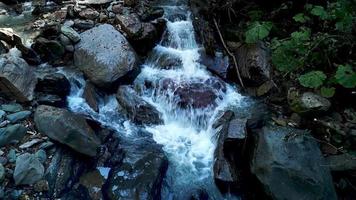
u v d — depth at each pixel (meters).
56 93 3.05
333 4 3.24
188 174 2.75
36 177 2.38
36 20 3.89
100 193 2.45
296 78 3.24
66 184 2.45
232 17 3.88
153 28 3.66
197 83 3.37
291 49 3.14
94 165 2.64
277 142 2.61
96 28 3.55
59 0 4.26
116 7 3.94
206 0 3.95
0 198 2.21
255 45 3.50
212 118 3.13
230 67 3.53
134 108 3.10
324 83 3.06
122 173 2.59
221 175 2.59
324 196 2.35
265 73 3.33
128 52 3.35
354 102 3.02
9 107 2.78
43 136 2.62
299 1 3.64
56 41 3.39
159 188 2.57
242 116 3.11
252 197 2.58
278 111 3.14
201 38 3.73
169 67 3.56
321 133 2.87
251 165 2.61
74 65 3.41
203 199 2.61
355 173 2.59
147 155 2.75
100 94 3.22
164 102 3.27
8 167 2.39
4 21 3.88
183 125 3.17
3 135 2.51
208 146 2.98
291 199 2.34
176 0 4.41
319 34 3.24
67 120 2.63
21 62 2.94
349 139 2.76
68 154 2.59
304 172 2.43
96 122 2.91
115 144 2.84
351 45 3.05
